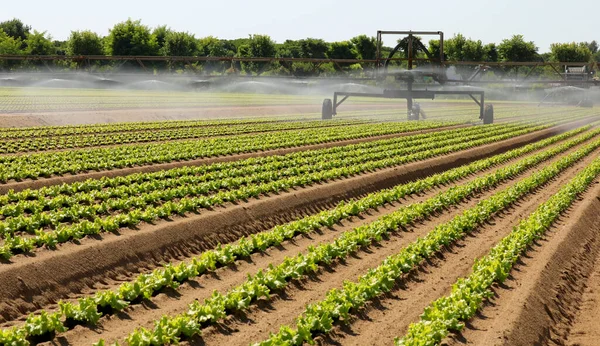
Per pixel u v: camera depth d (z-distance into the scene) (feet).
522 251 51.11
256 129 132.98
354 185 77.51
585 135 146.00
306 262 44.29
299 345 33.27
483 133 142.31
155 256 49.44
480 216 62.23
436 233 53.62
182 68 323.37
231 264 46.06
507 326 36.19
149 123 138.31
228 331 35.24
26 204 56.75
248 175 79.51
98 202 62.18
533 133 152.15
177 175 77.56
